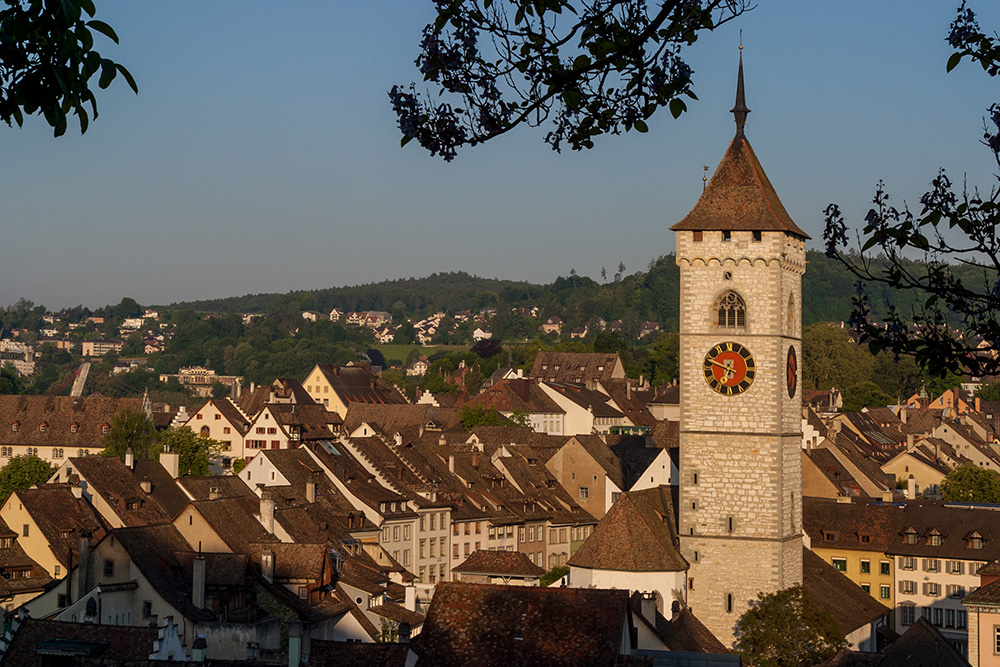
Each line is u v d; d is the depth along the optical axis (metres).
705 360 118.62
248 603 100.19
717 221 118.00
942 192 26.64
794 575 120.38
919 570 160.75
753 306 117.38
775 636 111.19
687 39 26.02
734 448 118.06
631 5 25.91
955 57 26.75
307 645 86.69
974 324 26.33
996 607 114.56
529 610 61.91
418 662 60.81
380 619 112.75
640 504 125.25
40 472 179.50
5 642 63.16
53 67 21.27
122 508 136.62
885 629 136.38
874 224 26.92
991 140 26.28
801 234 121.75
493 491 182.00
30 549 121.75
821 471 185.50
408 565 161.50
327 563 107.00
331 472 158.12
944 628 159.25
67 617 90.06
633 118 26.31
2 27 21.16
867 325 26.80
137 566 99.19
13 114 21.48
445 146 25.77
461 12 25.50
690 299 118.88
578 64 25.95
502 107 25.83
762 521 117.50
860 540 164.75
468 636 61.38
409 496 163.50
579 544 194.38
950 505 168.38
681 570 118.81
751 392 117.56
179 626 96.69
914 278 26.98
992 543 158.50
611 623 61.00
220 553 100.50
